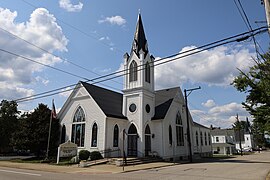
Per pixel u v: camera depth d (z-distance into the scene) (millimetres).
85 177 15125
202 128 48750
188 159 36344
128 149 30234
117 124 29859
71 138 31141
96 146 28125
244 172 18391
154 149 31156
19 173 16938
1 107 45281
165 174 17016
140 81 31438
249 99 12844
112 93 35844
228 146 67188
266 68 12555
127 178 14703
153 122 32219
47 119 31188
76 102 31984
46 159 27469
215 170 19859
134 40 33906
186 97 34250
